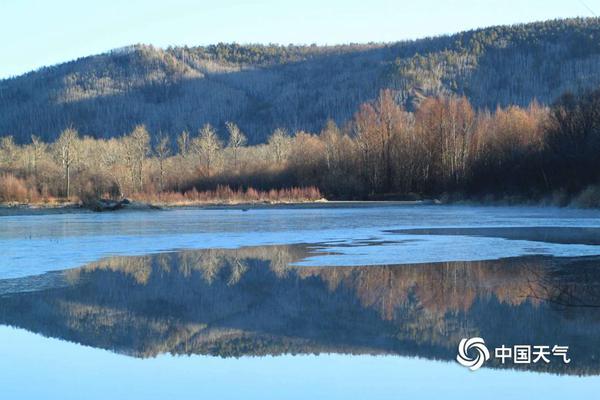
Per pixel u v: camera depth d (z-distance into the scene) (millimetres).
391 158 95562
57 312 15930
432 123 92250
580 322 14125
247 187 99375
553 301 16234
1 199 78375
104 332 14062
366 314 15281
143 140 109375
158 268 23109
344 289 18391
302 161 100000
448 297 16906
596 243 28125
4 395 10312
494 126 88875
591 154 56312
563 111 66625
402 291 17875
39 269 23016
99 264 24188
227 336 13617
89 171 96000
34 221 51656
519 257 23875
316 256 25703
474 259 23672
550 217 47156
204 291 18562
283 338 13359
